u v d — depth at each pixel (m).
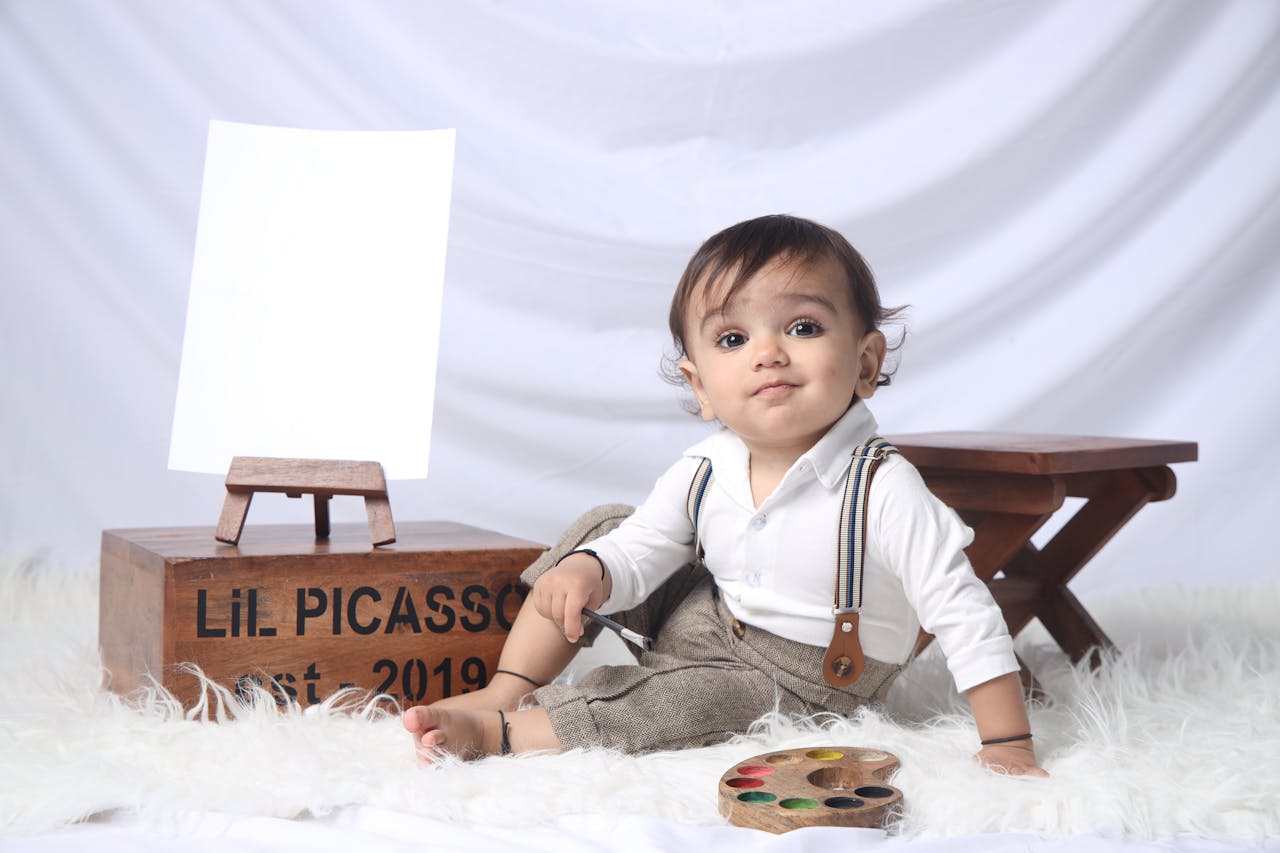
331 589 1.25
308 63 2.12
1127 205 2.14
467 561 1.30
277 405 1.34
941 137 2.12
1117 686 1.28
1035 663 1.52
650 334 2.17
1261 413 2.16
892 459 1.21
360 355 1.35
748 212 2.12
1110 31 2.08
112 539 1.40
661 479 1.34
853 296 1.22
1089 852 0.89
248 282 1.37
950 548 1.15
